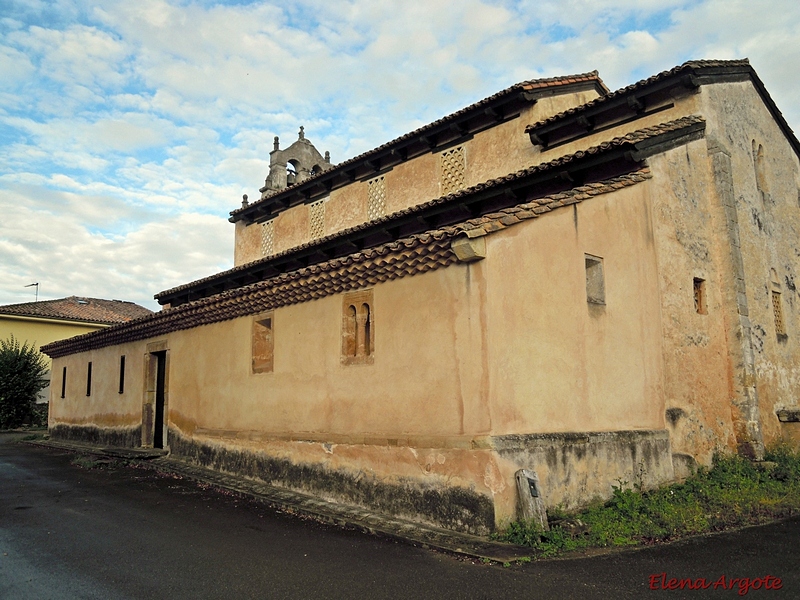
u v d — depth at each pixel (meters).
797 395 12.81
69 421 18.14
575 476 7.62
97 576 5.72
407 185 15.34
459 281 7.33
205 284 16.77
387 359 8.12
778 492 8.98
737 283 11.00
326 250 13.32
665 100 11.55
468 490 6.89
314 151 22.22
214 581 5.57
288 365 9.87
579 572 5.73
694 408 10.00
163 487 10.44
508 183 10.36
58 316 29.23
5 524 7.81
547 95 13.32
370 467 8.12
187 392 12.59
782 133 14.84
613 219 9.10
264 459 10.06
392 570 5.85
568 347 7.98
